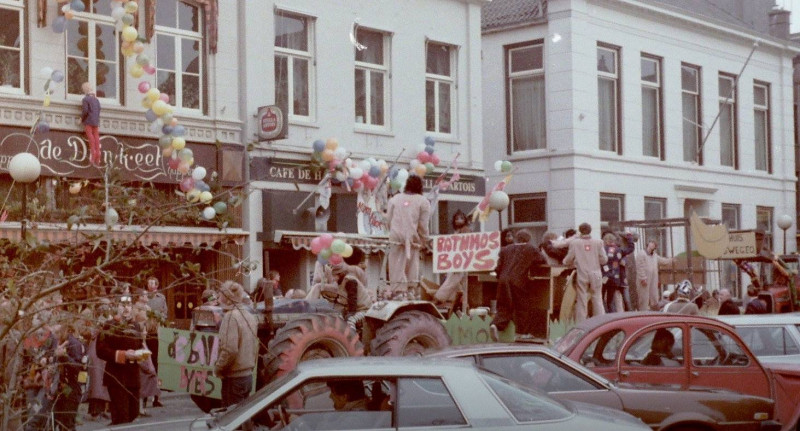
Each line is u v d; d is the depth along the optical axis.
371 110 23.69
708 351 10.85
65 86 18.50
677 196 31.06
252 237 20.67
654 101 30.84
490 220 29.33
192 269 8.77
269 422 7.35
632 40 29.84
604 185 28.72
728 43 33.56
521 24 28.75
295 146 21.62
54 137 17.98
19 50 18.03
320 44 22.45
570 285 15.04
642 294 20.38
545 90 28.50
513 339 14.20
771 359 13.13
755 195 34.56
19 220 16.53
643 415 9.40
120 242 9.06
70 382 11.27
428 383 7.53
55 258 8.70
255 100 21.14
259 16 21.30
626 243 18.28
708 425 9.48
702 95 32.34
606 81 29.27
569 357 10.60
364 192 21.62
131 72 16.92
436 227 24.80
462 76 25.69
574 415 7.77
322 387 7.45
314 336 12.10
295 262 21.70
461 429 7.43
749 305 19.17
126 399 12.52
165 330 12.66
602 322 10.88
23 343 8.89
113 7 16.58
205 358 12.18
